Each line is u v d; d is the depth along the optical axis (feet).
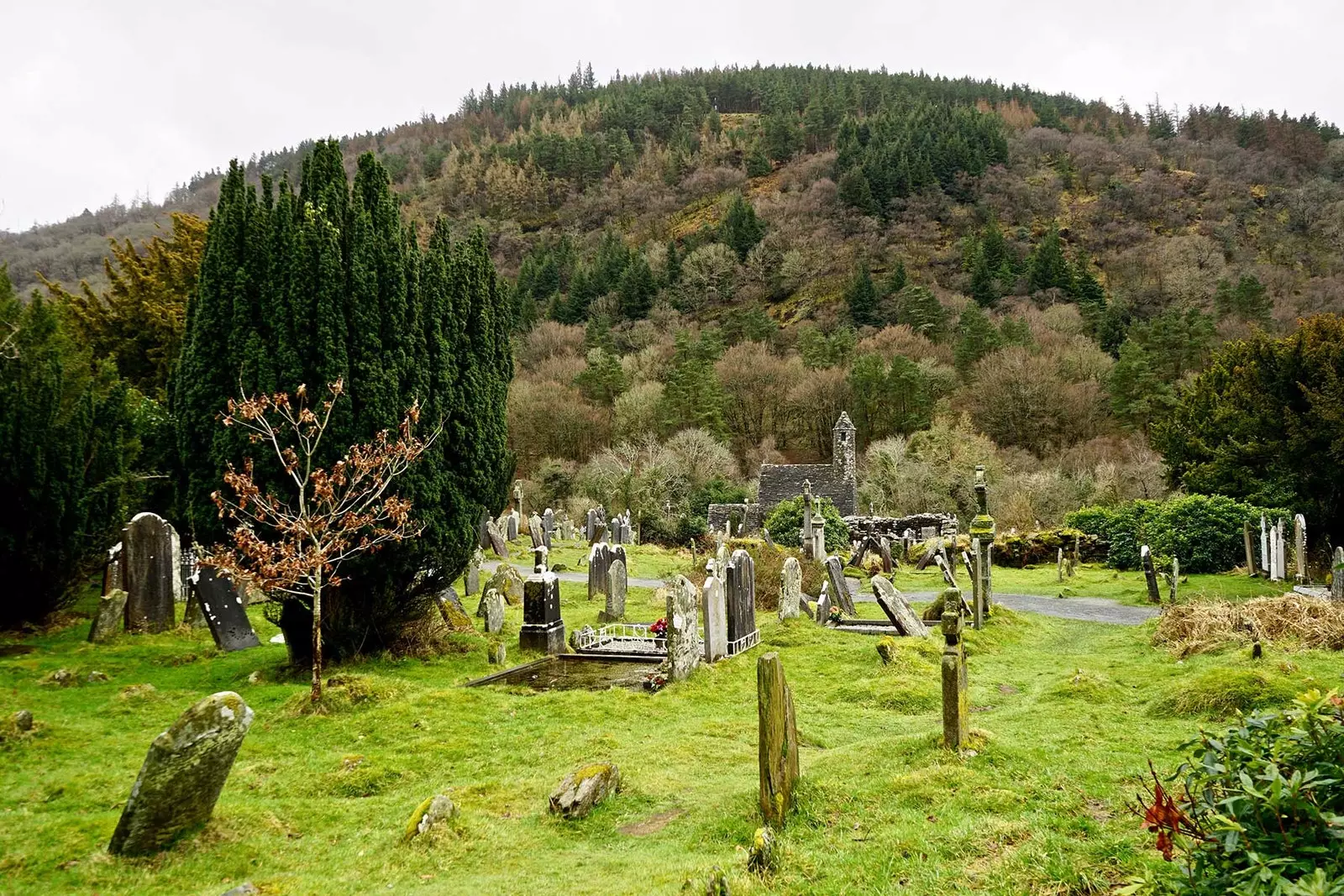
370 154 44.06
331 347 38.58
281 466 38.14
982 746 24.07
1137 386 173.58
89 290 92.84
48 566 46.50
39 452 45.16
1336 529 81.30
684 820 22.12
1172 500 92.94
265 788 25.44
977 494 56.70
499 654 43.78
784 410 225.35
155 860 19.66
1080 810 19.45
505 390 50.75
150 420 59.06
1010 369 183.83
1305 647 37.50
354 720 31.86
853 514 148.15
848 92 463.01
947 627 24.57
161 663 41.34
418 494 41.16
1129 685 36.22
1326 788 11.44
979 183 338.95
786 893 16.33
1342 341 81.71
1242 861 10.91
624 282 286.46
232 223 39.91
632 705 34.73
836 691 37.60
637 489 153.69
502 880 18.79
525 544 113.91
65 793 23.73
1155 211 319.06
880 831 19.20
